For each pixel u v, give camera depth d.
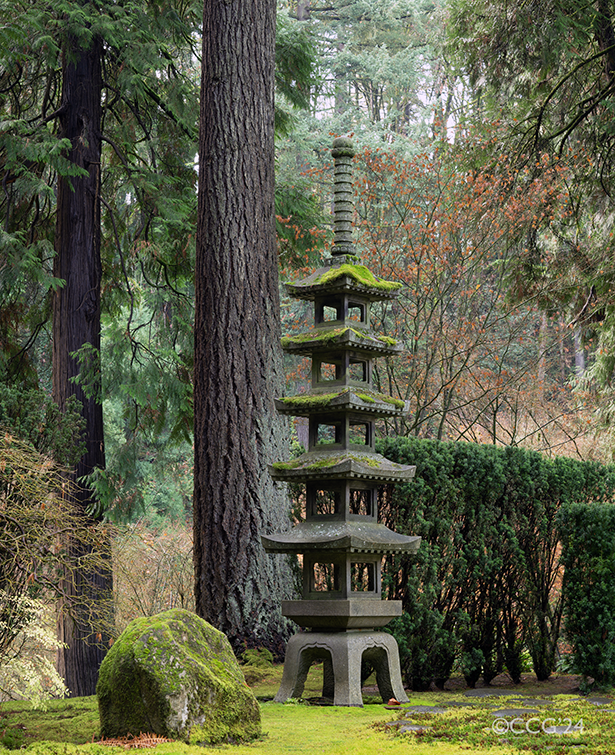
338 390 4.95
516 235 11.16
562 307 12.73
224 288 7.20
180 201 10.02
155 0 10.39
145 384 9.63
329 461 4.81
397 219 11.81
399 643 5.34
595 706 4.20
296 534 4.80
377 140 19.61
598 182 12.48
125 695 3.43
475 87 13.21
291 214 10.58
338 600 4.62
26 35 8.92
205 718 3.43
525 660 6.93
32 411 6.57
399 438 5.79
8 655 4.20
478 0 12.67
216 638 3.76
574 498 6.53
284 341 5.08
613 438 11.75
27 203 10.67
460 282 10.41
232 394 7.01
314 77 11.98
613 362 11.96
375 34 25.44
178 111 10.30
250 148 7.45
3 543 4.35
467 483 5.78
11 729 3.85
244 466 6.91
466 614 5.67
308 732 3.71
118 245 10.23
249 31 7.58
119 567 7.60
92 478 9.27
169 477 19.48
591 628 5.44
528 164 11.91
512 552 6.02
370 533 4.80
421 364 10.48
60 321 9.73
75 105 10.04
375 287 5.09
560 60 12.68
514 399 11.59
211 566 6.76
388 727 3.62
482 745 3.07
